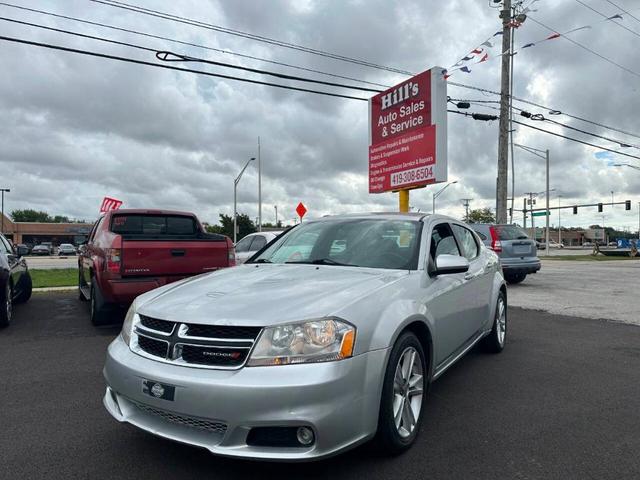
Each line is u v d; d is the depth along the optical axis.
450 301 4.23
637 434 3.65
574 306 9.81
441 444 3.47
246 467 3.14
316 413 2.66
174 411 2.80
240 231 48.38
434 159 12.32
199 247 7.53
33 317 8.55
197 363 2.85
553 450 3.38
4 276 7.43
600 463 3.20
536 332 7.30
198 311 3.01
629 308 9.55
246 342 2.79
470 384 4.83
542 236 130.50
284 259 4.49
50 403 4.32
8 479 3.00
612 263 26.62
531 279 15.86
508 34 18.33
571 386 4.77
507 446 3.44
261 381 2.67
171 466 3.16
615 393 4.57
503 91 18.55
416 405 3.50
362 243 4.33
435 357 3.88
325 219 5.01
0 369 5.38
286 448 2.71
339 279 3.55
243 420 2.66
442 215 5.11
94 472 3.08
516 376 5.11
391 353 3.12
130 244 6.95
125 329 3.39
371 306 3.12
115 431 3.71
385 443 3.13
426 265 3.98
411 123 13.08
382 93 14.17
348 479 2.98
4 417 3.99
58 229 82.88
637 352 6.11
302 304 3.00
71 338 6.91
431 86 12.37
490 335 5.93
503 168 18.66
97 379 5.04
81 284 9.91
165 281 7.17
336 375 2.74
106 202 15.39
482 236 13.01
